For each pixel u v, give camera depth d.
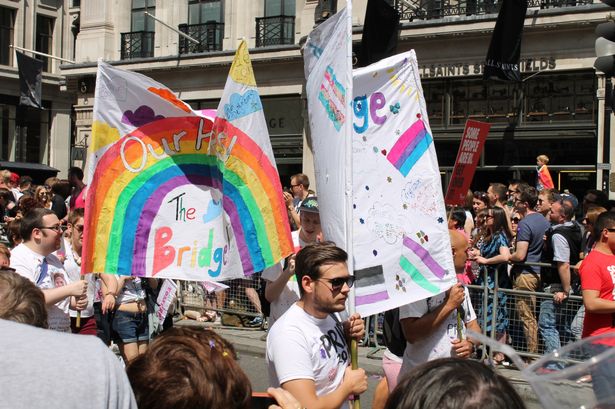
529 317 8.70
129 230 5.27
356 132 4.86
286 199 10.75
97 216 5.19
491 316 8.95
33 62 30.88
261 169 5.19
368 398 8.20
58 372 1.72
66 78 31.05
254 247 5.14
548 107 19.47
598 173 18.02
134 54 29.16
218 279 5.22
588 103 18.86
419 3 21.30
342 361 4.01
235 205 5.15
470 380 1.80
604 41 8.94
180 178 5.34
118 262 5.23
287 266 5.59
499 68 18.42
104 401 1.72
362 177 4.84
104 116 5.22
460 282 5.32
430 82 21.28
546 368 2.02
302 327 3.92
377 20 19.11
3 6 37.06
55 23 39.34
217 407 2.15
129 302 7.45
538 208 10.07
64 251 7.19
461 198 8.93
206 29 27.16
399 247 4.82
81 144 30.73
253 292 11.24
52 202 13.89
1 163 35.41
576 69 18.77
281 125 25.52
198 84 27.33
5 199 15.20
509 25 18.27
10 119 37.69
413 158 4.94
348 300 4.36
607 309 5.78
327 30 4.68
